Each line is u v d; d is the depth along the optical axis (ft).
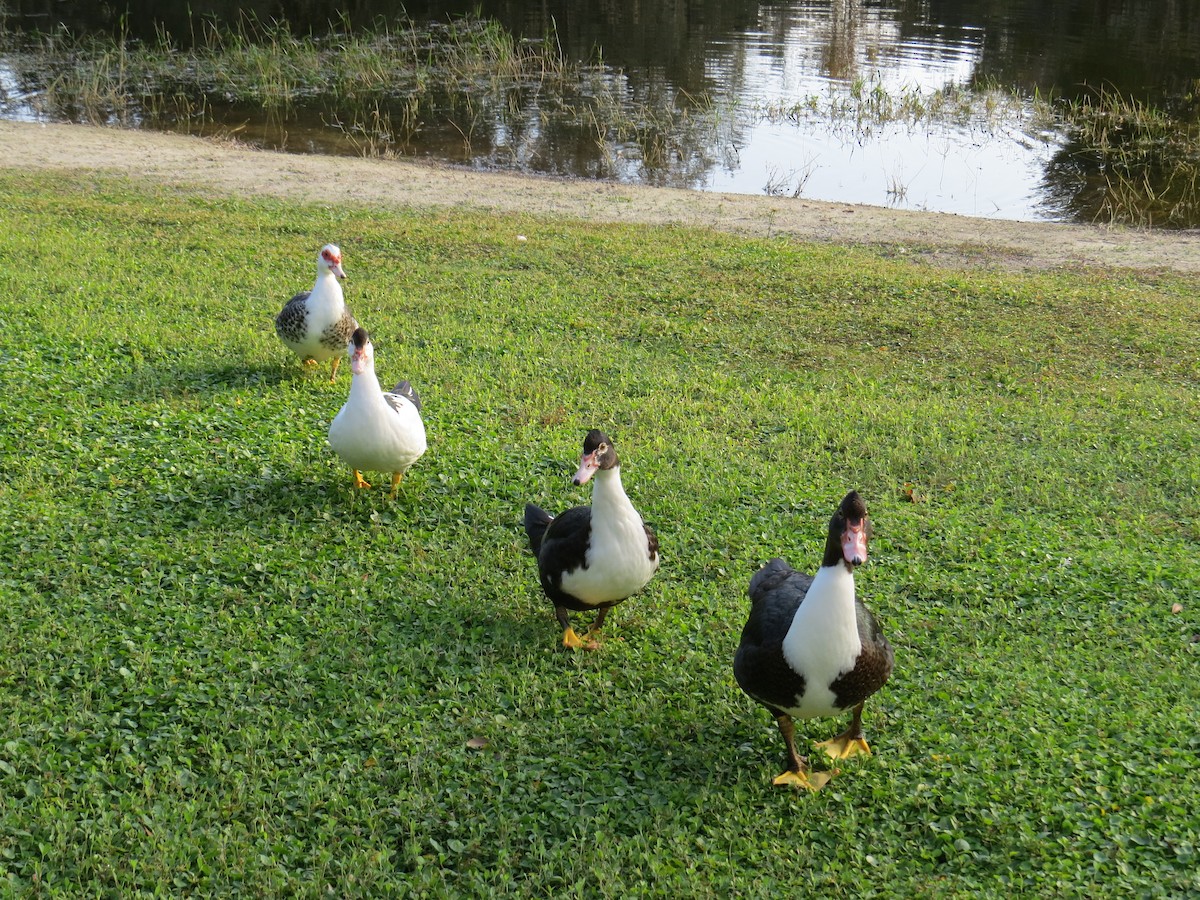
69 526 12.36
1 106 34.01
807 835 9.95
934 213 26.99
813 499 13.61
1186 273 21.84
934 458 14.52
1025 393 16.34
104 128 32.27
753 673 10.09
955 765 10.36
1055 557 12.67
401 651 11.26
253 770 10.15
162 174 27.04
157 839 9.70
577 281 19.88
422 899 9.47
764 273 20.58
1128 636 11.68
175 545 12.21
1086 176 30.22
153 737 10.37
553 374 16.26
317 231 22.25
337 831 9.85
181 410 14.49
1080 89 38.63
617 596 11.21
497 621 11.66
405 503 13.21
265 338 16.70
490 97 37.58
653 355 17.11
